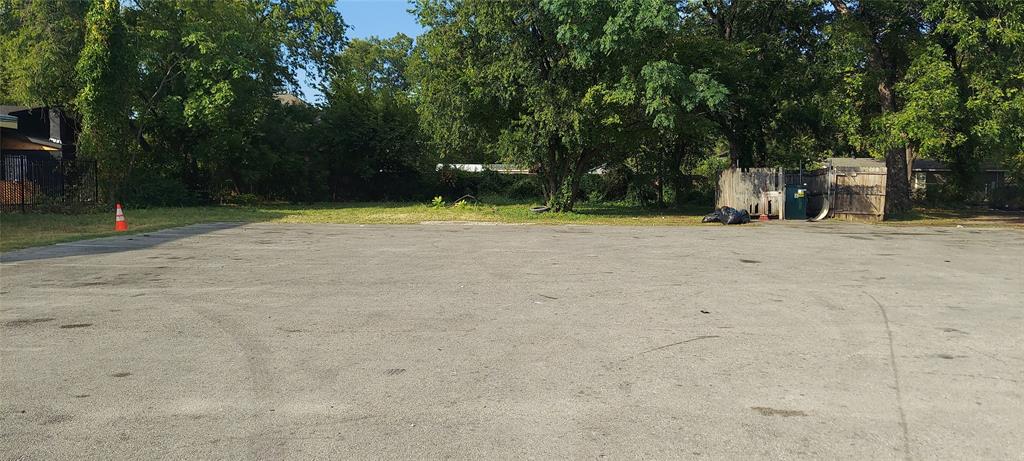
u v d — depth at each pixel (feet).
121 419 15.10
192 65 92.07
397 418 15.21
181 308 26.48
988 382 17.72
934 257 43.50
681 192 112.06
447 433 14.38
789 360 19.66
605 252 45.34
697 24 97.19
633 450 13.53
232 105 98.32
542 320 24.63
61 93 88.48
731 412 15.58
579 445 13.78
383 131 127.13
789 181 89.35
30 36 86.58
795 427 14.73
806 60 95.76
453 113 83.61
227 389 17.04
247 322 24.16
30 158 88.99
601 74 79.51
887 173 89.40
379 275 34.83
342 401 16.25
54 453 13.37
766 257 42.98
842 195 83.51
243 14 110.22
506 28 78.23
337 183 132.46
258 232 59.31
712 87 73.51
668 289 31.01
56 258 40.81
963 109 73.82
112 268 36.88
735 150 102.27
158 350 20.52
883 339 22.07
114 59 84.94
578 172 91.35
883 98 88.79
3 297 28.53
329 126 126.41
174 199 98.17
